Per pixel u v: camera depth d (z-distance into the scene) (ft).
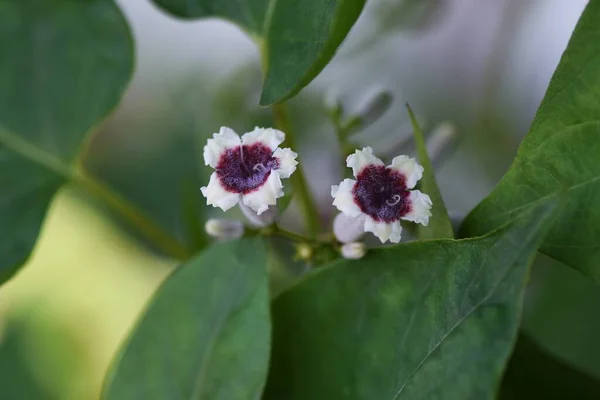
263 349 0.57
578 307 0.67
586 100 0.52
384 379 0.55
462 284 0.52
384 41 0.75
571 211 0.53
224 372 0.58
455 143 0.64
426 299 0.54
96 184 0.70
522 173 0.54
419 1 0.73
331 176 0.70
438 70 0.78
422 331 0.54
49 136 0.70
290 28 0.54
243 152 0.56
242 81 0.73
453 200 0.75
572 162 0.53
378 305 0.56
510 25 0.75
